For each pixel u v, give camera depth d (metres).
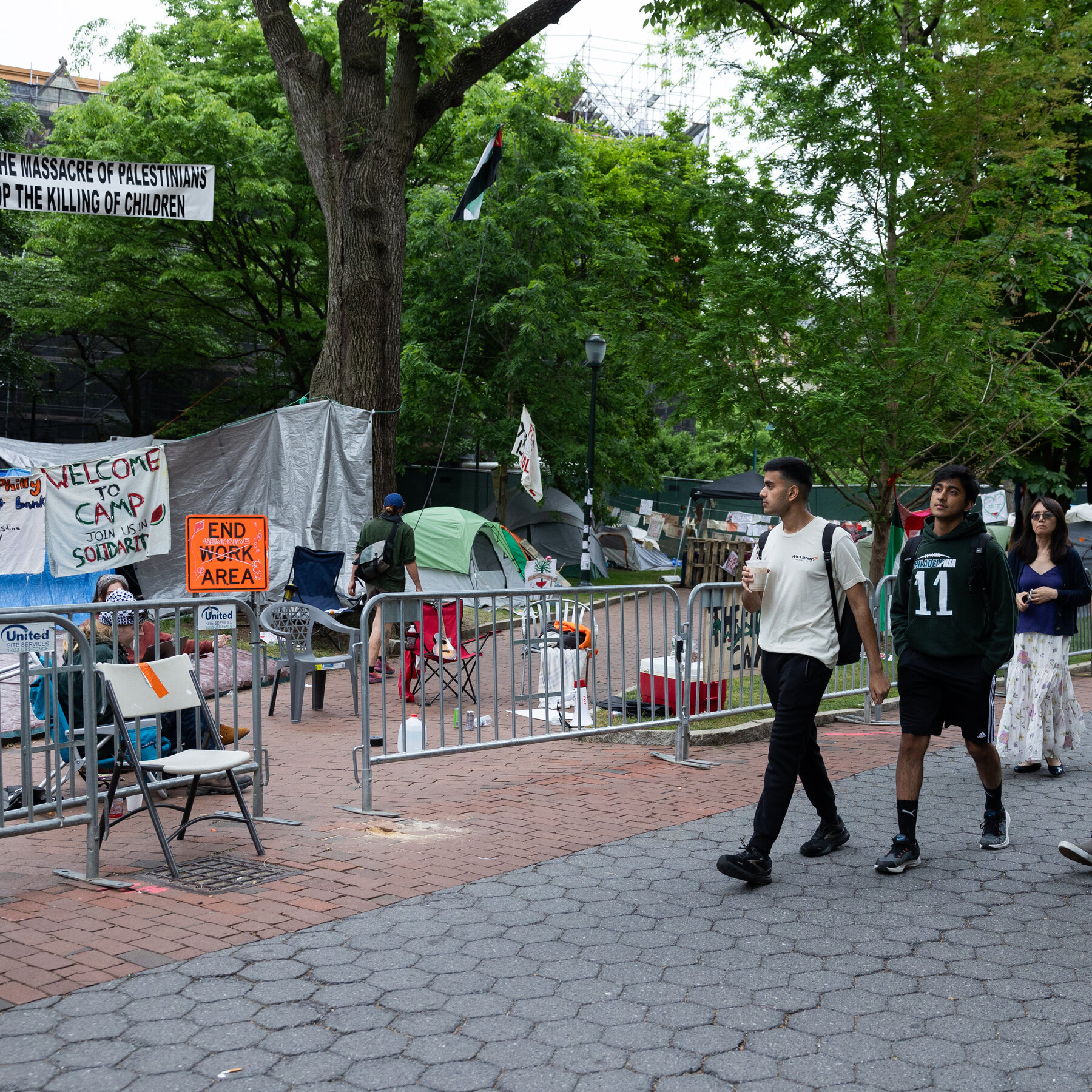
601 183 25.62
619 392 24.97
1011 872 5.11
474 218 13.33
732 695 8.38
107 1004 3.53
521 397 24.30
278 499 14.19
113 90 23.67
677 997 3.65
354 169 14.48
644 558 31.00
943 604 5.09
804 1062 3.19
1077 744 7.49
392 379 14.77
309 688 11.02
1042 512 7.27
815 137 11.19
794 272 11.31
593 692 7.54
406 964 3.91
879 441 11.05
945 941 4.20
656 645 13.09
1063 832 5.89
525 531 27.36
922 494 13.01
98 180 11.86
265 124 24.72
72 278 25.17
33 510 12.53
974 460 12.44
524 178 23.38
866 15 11.25
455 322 24.09
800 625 5.02
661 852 5.41
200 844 5.55
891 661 11.37
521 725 8.76
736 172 12.05
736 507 29.59
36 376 29.33
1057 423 11.85
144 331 27.34
